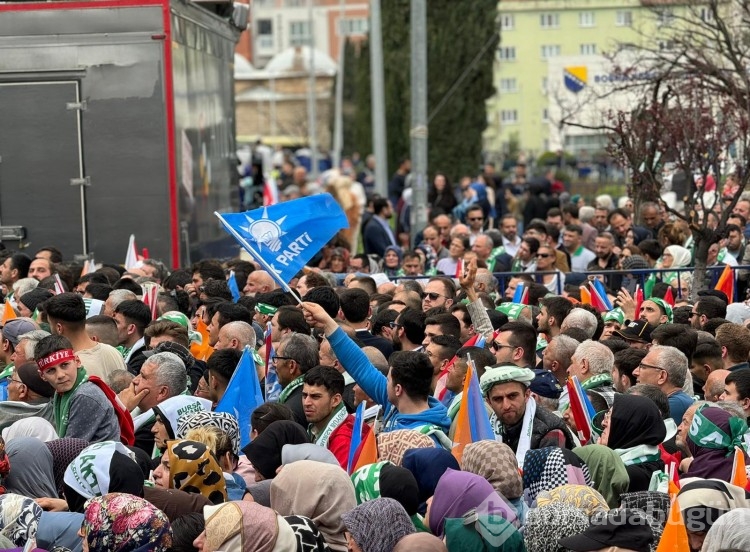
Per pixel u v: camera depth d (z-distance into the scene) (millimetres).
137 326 20875
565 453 13367
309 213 18828
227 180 37500
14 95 31219
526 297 26188
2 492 13180
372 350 17859
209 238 34781
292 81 150250
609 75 50781
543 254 31547
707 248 29391
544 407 16031
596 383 16797
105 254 31297
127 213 31203
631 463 14297
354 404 17812
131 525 11117
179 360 17000
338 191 52000
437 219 38969
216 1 36750
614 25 71312
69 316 17922
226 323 20859
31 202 31344
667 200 42156
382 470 12695
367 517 11375
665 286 27156
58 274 25844
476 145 73625
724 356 19922
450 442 15039
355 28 196250
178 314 21234
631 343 21625
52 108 31172
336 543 12062
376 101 54656
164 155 31078
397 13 74938
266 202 44812
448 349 17688
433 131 73125
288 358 17375
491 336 20125
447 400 17422
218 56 36500
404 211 53531
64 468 13797
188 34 32938
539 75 99562
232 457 14031
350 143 139625
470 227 39375
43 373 15664
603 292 26734
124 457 12812
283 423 14250
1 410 16484
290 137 146500
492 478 12477
